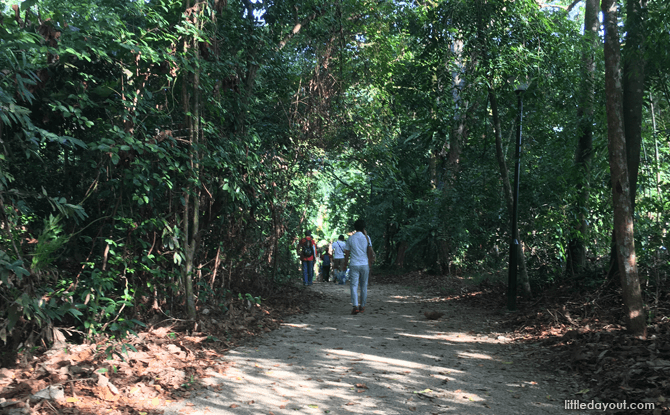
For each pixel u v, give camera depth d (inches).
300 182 485.4
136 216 239.8
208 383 174.2
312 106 425.4
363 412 150.3
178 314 261.6
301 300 418.9
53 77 226.7
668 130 408.5
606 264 348.2
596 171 408.2
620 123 218.7
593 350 206.4
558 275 401.7
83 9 226.7
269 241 412.5
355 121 514.3
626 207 217.9
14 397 144.4
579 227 399.5
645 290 266.2
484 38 369.7
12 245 173.2
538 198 402.3
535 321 289.7
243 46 333.4
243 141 312.7
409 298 479.2
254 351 227.1
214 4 278.5
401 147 710.5
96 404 146.2
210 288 286.2
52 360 174.2
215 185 299.0
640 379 164.2
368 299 466.3
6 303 170.7
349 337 269.1
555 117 422.3
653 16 256.7
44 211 247.3
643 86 296.8
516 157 363.6
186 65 240.1
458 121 419.8
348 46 471.8
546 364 208.2
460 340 265.9
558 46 389.7
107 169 222.8
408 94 428.8
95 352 188.9
